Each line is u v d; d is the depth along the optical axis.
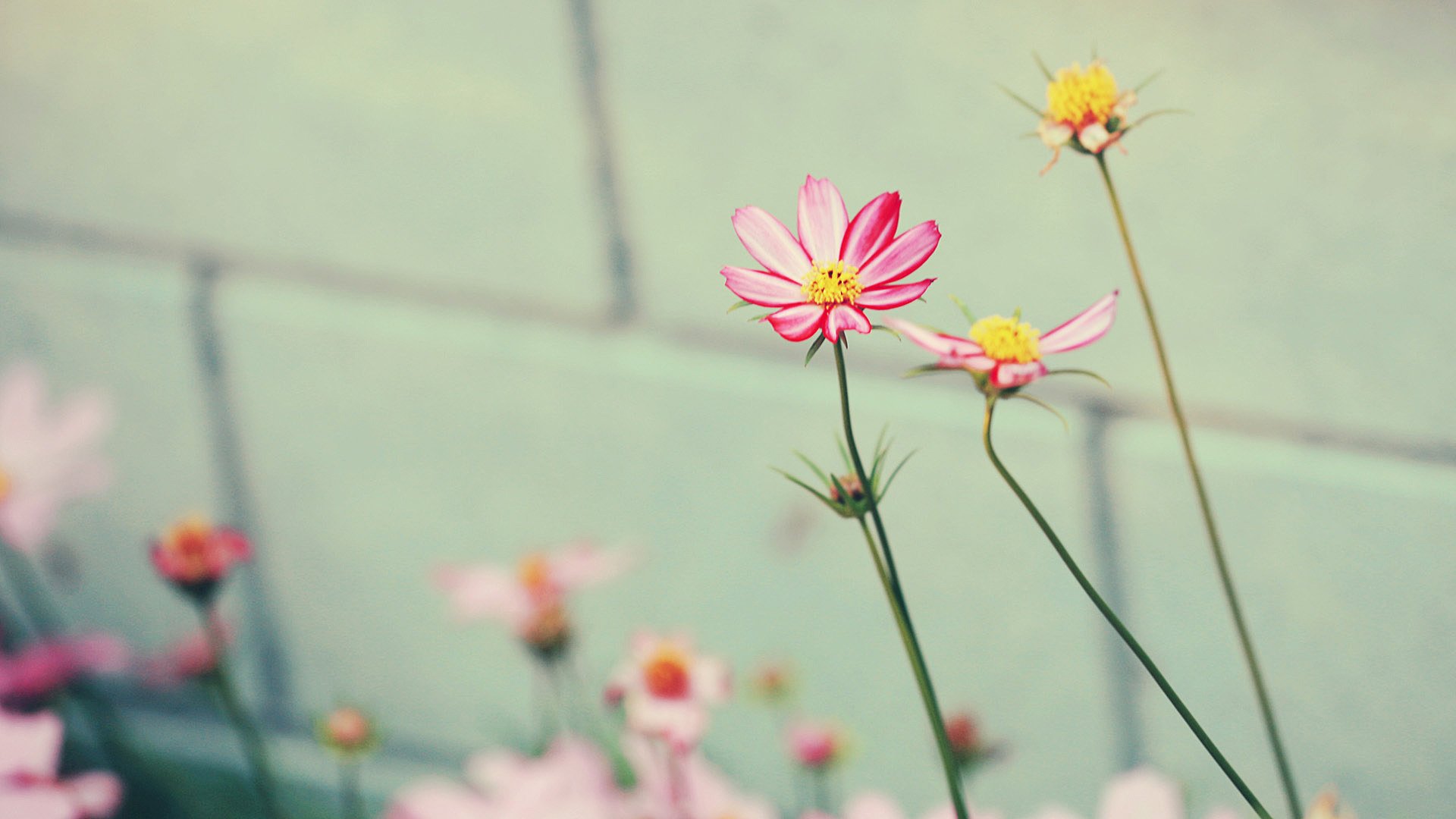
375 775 2.38
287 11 2.09
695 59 1.94
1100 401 1.89
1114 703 2.00
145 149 2.24
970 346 0.94
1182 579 1.92
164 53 2.17
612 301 2.11
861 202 1.90
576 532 2.23
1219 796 1.94
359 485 2.32
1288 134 1.67
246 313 2.29
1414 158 1.62
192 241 2.28
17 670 1.88
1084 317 0.95
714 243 2.02
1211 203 1.73
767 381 2.06
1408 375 1.71
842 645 2.13
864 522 0.95
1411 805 1.86
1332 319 1.73
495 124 2.07
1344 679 1.86
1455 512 1.75
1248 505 1.85
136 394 2.38
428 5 2.04
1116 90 1.00
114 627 2.46
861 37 1.84
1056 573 1.98
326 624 2.40
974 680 2.07
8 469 1.74
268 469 2.36
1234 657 1.92
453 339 2.20
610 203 2.05
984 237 1.85
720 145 1.96
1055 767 2.05
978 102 1.80
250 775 2.32
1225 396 1.81
